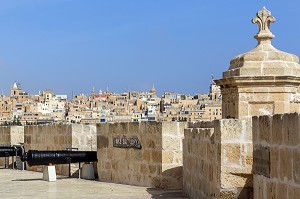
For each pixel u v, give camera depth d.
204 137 13.23
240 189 11.15
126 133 19.64
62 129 24.52
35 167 26.31
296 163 7.93
